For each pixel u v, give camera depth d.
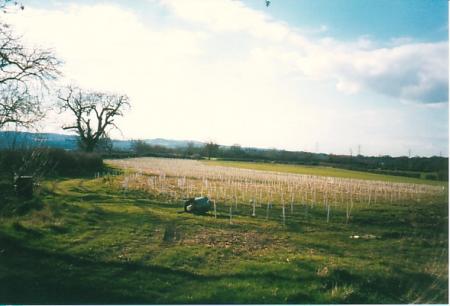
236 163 120.19
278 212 30.72
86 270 15.86
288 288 15.18
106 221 24.38
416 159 90.75
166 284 15.10
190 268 16.75
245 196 39.00
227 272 16.48
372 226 27.30
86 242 19.41
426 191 49.56
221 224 25.27
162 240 20.69
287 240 22.30
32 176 30.62
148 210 28.66
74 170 53.88
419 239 23.94
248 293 14.55
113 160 92.88
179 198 35.50
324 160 125.19
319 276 16.31
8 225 20.27
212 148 150.75
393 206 35.53
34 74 30.61
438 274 17.44
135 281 15.19
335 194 43.06
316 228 25.75
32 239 18.86
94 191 37.25
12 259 16.17
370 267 17.70
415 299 15.12
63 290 14.10
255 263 17.59
